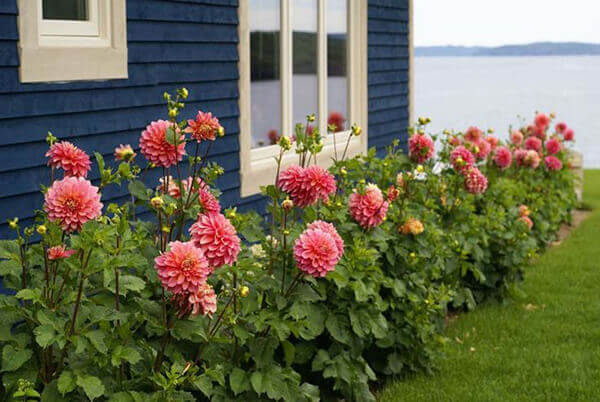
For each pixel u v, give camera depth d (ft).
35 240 14.46
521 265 23.45
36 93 14.60
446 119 140.46
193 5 18.79
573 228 36.11
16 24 14.10
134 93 17.07
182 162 18.58
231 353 12.99
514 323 21.36
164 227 12.10
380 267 16.87
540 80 304.50
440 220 20.76
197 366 11.83
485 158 27.55
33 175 14.53
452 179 21.56
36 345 10.63
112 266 10.19
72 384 10.02
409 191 19.24
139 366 11.32
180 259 10.32
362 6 27.17
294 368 15.20
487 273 22.82
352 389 14.90
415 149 19.47
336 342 14.84
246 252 13.42
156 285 12.02
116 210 11.58
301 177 13.87
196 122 12.89
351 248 15.11
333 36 25.91
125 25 16.58
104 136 16.29
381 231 15.80
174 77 18.28
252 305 12.71
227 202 20.22
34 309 10.59
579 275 26.63
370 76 28.35
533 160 30.45
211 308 11.01
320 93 24.88
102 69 15.96
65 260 10.02
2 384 10.74
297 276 13.30
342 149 25.73
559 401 16.29
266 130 22.34
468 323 21.33
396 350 17.02
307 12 24.20
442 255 18.61
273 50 22.59
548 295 24.12
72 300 10.48
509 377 17.51
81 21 15.80
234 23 20.24
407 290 16.96
